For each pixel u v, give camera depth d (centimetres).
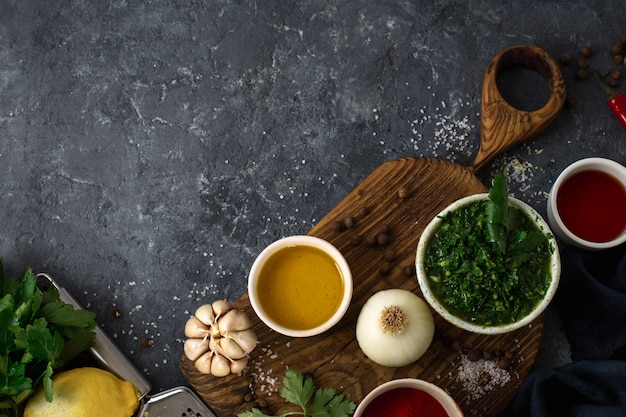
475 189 84
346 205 84
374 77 90
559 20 91
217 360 80
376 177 84
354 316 82
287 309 81
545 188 88
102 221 89
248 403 82
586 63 90
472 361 82
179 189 90
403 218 84
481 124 86
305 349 82
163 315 88
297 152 90
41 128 91
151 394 86
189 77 91
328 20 91
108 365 84
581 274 82
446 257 78
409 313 78
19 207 90
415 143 89
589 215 83
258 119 90
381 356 79
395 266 83
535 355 81
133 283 88
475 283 77
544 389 81
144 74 91
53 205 90
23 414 80
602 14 91
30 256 89
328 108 90
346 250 83
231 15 91
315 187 89
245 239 89
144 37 92
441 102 90
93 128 91
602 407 79
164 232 89
